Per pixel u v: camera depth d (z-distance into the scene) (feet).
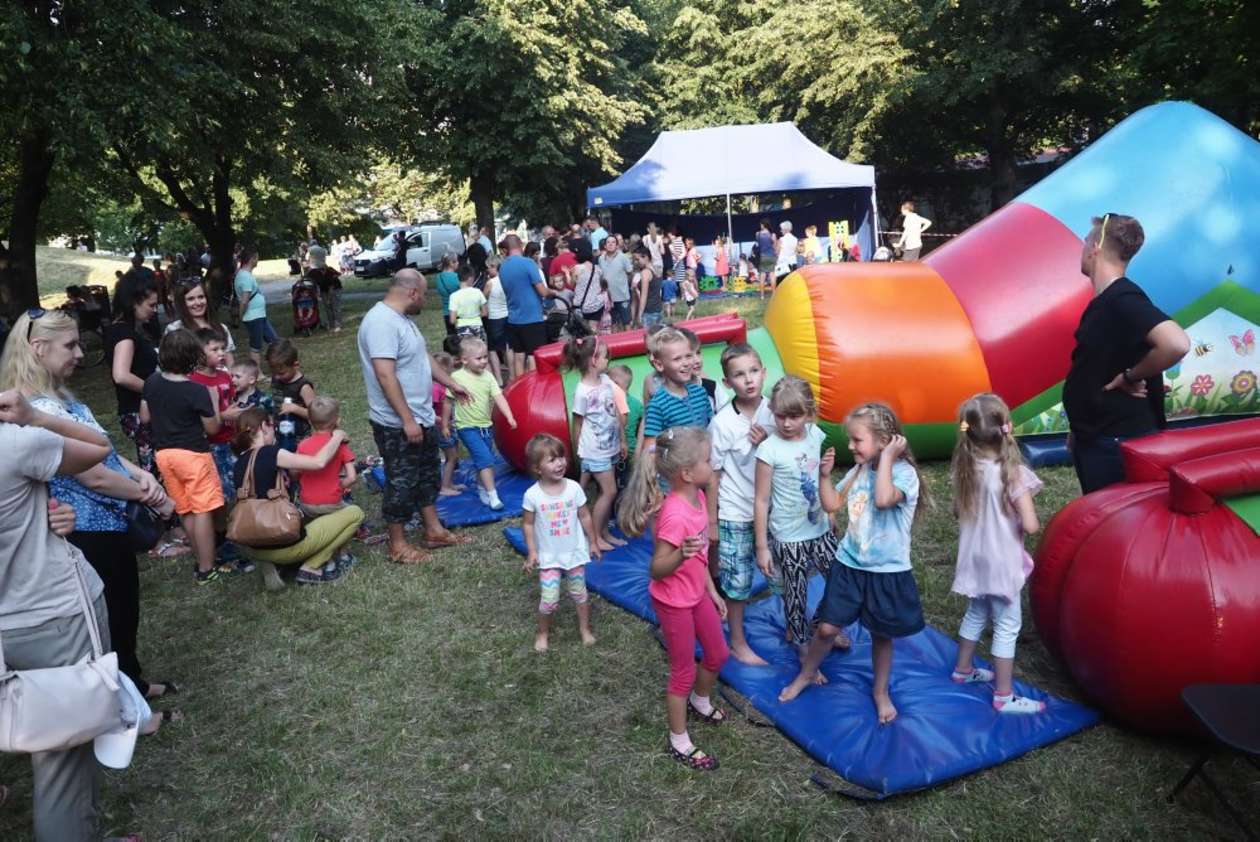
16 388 10.61
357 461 26.13
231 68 47.21
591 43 84.53
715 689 13.29
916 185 95.66
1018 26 73.97
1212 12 47.34
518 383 23.07
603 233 59.00
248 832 10.89
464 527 20.81
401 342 17.72
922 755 11.05
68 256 121.80
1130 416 13.01
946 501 19.76
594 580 17.21
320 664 14.82
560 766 11.73
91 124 34.88
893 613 11.58
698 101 101.55
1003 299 20.70
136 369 20.53
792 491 13.01
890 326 20.74
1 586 8.61
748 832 10.28
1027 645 13.87
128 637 12.62
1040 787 10.66
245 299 46.14
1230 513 10.78
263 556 17.60
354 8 53.78
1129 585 10.68
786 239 61.67
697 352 15.43
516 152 81.97
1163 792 10.43
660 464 11.23
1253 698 9.26
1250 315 20.03
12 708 8.25
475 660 14.64
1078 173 21.80
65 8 36.22
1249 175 20.11
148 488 11.28
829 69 88.02
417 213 161.07
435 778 11.69
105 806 11.43
